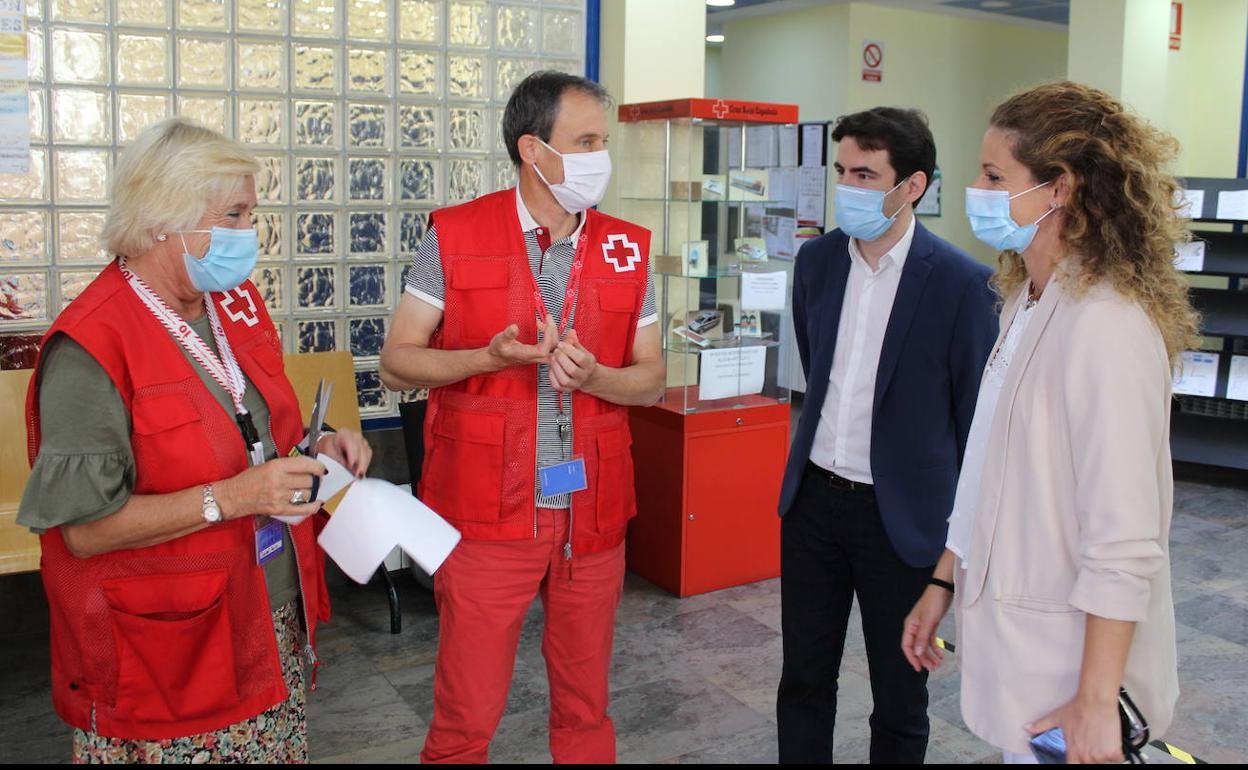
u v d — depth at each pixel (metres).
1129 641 1.33
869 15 7.80
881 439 2.21
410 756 2.76
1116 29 5.91
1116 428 1.33
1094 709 1.33
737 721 2.97
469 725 2.04
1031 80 8.95
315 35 3.57
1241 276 5.61
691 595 3.91
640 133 3.92
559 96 1.95
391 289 3.85
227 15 3.42
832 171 7.96
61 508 1.44
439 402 2.05
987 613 1.49
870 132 2.15
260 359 1.75
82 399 1.45
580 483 2.01
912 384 2.20
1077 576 1.40
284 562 1.75
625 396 2.03
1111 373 1.34
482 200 2.09
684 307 3.85
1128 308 1.37
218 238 1.55
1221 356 5.79
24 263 3.24
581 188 1.98
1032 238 1.51
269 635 1.65
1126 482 1.32
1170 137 1.47
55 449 1.44
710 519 3.92
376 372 3.88
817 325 2.36
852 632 3.63
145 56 3.32
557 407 2.02
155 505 1.49
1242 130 6.85
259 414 1.71
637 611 3.77
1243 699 3.18
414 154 3.81
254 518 1.63
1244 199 5.61
